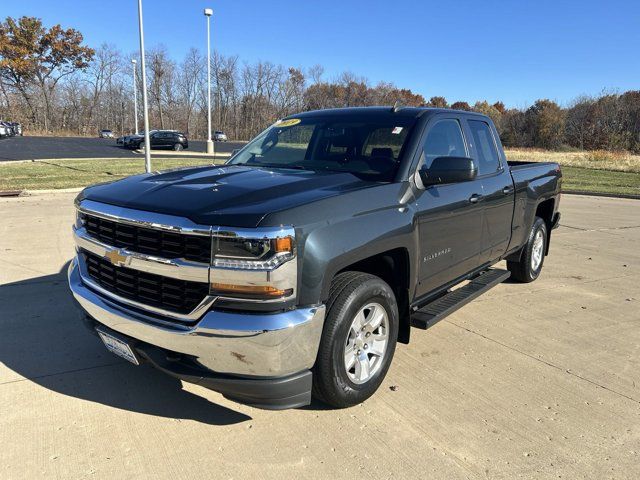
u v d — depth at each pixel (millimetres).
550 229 6477
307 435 2896
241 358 2488
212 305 2510
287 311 2537
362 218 2939
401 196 3305
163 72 78125
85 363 3691
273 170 3605
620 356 4074
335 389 2936
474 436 2926
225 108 79625
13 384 3365
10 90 76875
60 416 3018
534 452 2797
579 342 4340
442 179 3465
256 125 79312
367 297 3000
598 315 5035
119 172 19094
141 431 2896
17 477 2482
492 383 3566
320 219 2684
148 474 2535
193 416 3064
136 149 36281
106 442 2785
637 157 42188
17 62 73312
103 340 3041
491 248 4719
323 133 4043
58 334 4164
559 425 3064
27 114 77625
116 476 2514
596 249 8266
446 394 3396
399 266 3441
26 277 5652
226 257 2453
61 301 4910
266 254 2441
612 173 26922
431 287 3844
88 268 3232
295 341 2547
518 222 5262
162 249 2646
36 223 8930
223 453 2717
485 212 4402
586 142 76625
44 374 3514
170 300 2684
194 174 3410
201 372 2590
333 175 3354
